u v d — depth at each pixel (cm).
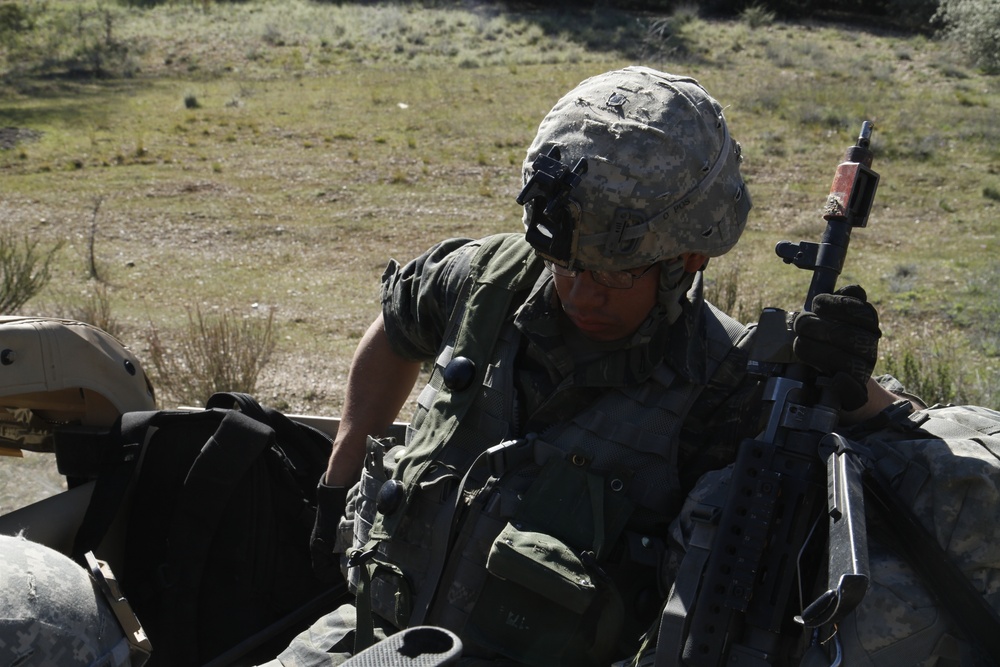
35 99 1952
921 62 2230
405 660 116
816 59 2200
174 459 201
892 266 1004
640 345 147
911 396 160
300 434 213
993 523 120
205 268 1009
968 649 117
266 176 1427
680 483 148
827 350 129
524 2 3061
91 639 125
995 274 934
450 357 161
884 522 126
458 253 174
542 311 152
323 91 1998
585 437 147
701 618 125
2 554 125
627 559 143
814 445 129
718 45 2419
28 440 216
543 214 137
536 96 1925
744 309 810
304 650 162
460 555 147
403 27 2611
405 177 1414
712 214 141
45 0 2927
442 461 156
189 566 193
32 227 1138
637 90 141
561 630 139
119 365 202
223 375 535
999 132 1565
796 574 126
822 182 1350
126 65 2256
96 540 184
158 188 1349
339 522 179
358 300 915
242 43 2464
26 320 186
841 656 114
